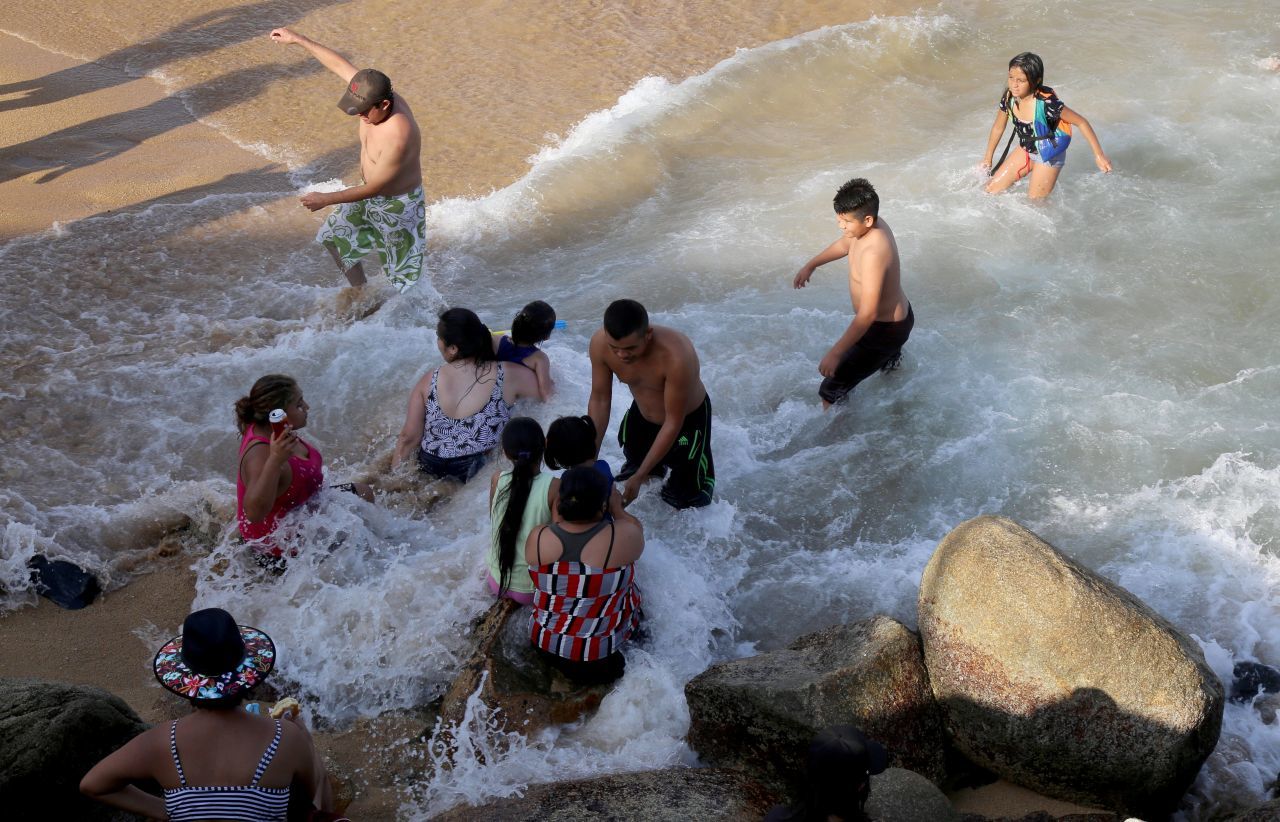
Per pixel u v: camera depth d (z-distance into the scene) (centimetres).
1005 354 755
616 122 1066
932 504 636
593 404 591
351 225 785
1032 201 932
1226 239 871
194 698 345
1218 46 1215
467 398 627
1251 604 555
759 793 439
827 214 938
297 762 367
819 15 1305
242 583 555
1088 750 442
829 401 702
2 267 830
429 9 1334
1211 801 459
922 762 465
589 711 494
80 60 1195
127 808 365
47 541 574
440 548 583
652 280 851
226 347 756
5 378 709
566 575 480
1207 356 747
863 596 572
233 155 1019
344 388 723
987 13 1320
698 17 1311
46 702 421
